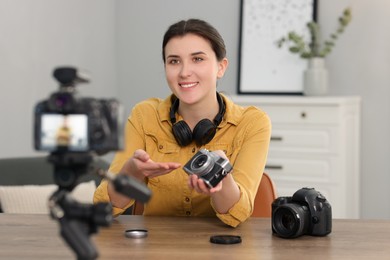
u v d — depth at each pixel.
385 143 4.76
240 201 1.99
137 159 1.91
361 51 4.79
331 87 4.86
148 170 1.91
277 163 4.44
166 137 2.36
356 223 2.06
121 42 5.48
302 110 4.35
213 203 2.00
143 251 1.69
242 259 1.61
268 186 2.50
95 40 5.19
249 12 4.90
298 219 1.82
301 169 4.38
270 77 4.82
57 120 1.14
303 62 4.72
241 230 1.96
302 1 4.78
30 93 4.39
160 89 5.41
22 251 1.70
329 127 4.30
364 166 4.82
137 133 2.42
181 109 2.35
